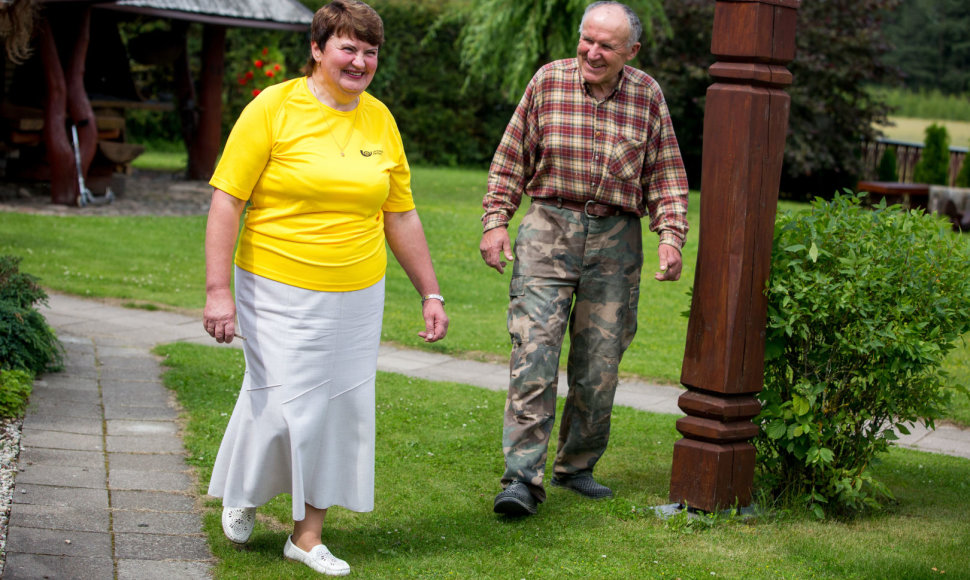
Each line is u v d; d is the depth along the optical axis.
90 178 13.87
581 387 4.13
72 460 4.20
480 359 7.07
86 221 11.74
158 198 14.47
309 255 3.14
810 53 21.72
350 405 3.29
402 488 4.25
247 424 3.22
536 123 4.01
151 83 22.41
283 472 3.27
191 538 3.51
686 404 3.99
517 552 3.56
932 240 4.18
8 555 3.16
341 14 3.06
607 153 3.92
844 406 4.15
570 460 4.28
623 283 4.06
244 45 21.62
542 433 3.96
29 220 11.40
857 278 3.95
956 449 5.42
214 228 3.12
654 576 3.38
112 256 9.80
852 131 22.50
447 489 4.27
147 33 16.25
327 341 3.19
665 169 4.05
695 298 3.94
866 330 3.96
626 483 4.49
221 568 3.24
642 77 3.98
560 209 4.00
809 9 21.94
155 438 4.64
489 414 5.52
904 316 4.01
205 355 6.33
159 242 10.84
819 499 4.12
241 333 3.24
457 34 23.39
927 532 3.99
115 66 14.81
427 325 3.54
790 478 4.27
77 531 3.45
